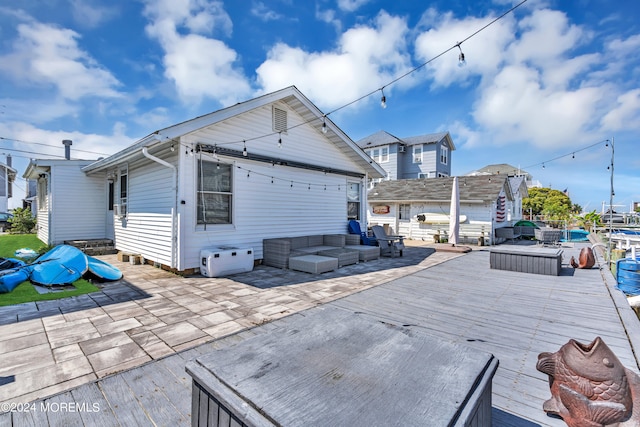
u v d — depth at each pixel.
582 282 5.52
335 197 9.24
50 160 9.14
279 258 6.68
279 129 7.49
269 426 1.03
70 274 4.92
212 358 1.49
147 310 3.83
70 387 2.17
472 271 6.54
